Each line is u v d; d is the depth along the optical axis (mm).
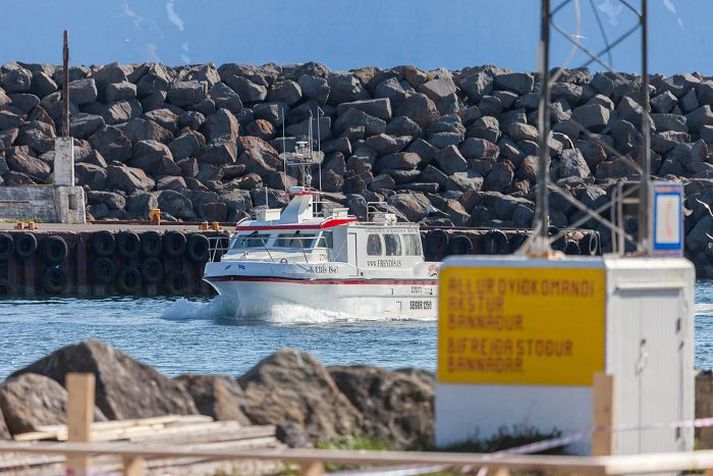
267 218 164375
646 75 57500
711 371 61156
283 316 158250
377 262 161000
